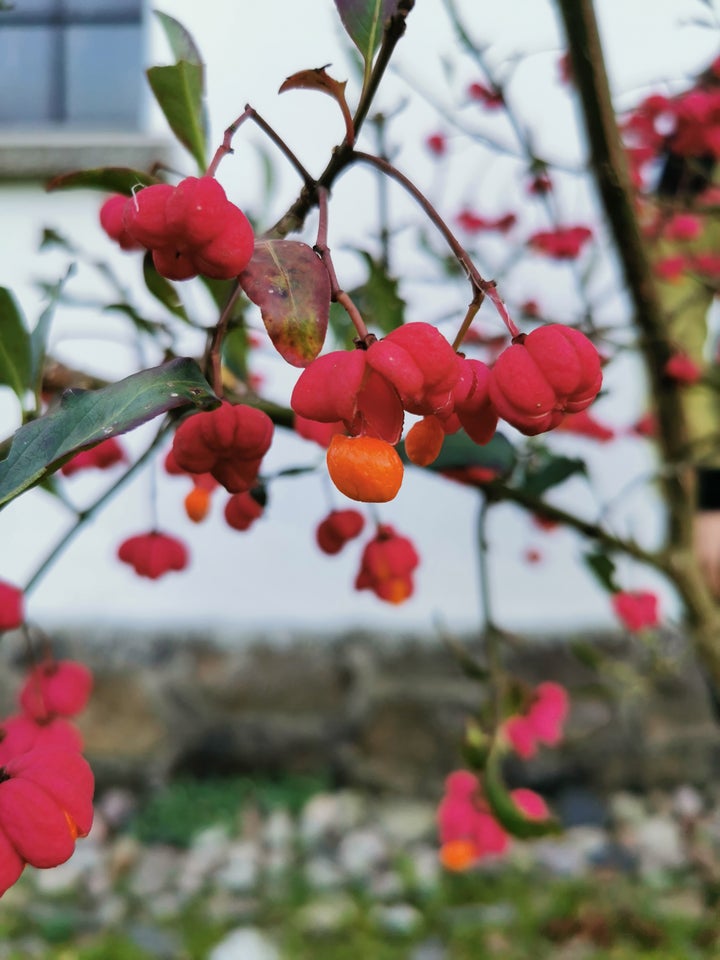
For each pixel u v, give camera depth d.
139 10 0.67
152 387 0.12
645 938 0.50
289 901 0.57
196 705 0.71
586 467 0.24
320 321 0.12
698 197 0.38
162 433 0.18
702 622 0.28
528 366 0.14
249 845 0.63
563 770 0.70
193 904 0.57
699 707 0.69
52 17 0.68
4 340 0.17
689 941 0.50
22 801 0.13
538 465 0.27
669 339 0.26
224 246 0.12
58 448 0.12
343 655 0.71
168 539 0.24
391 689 0.71
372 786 0.71
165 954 0.51
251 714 0.71
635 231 0.24
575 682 0.68
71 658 0.70
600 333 0.28
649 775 0.70
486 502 0.25
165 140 0.64
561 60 0.42
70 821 0.13
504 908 0.55
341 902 0.56
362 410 0.13
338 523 0.22
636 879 0.57
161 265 0.13
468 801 0.33
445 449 0.22
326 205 0.13
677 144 0.35
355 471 0.12
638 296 0.25
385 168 0.14
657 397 0.27
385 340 0.13
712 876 0.55
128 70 0.67
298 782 0.71
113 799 0.70
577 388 0.14
